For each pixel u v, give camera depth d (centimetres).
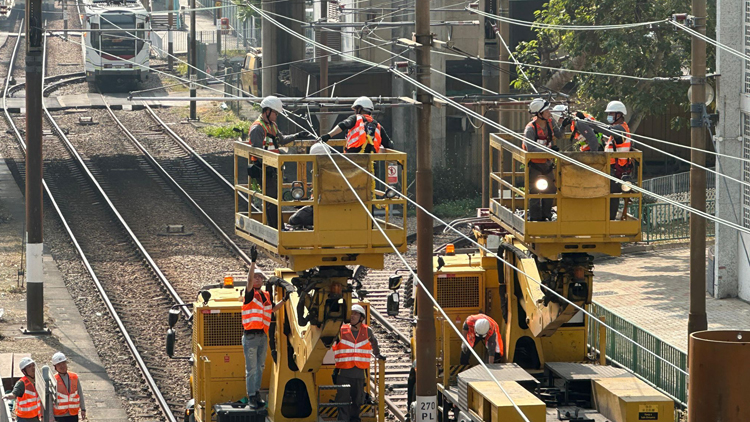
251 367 5147
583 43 11794
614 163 5812
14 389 6088
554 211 5450
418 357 5322
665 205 12250
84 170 15362
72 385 6119
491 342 5503
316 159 4581
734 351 1972
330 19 16038
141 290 10125
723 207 9612
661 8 11369
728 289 9775
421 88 5219
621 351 7488
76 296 9894
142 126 19175
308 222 4784
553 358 5762
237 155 5338
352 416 5103
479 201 14688
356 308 5088
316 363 4844
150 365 7988
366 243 4634
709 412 1992
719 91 9375
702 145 6700
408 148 15812
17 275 10538
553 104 8131
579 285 5181
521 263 5550
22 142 16962
